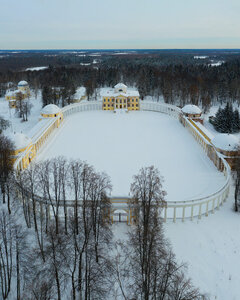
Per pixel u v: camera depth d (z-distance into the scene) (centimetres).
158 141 10369
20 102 13738
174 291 3325
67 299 3881
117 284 4050
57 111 12375
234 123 11769
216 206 6000
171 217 5631
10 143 7431
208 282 4122
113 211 5244
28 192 5203
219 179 7300
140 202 4856
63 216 5619
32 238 4903
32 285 3803
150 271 3678
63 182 5066
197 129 10588
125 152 9212
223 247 4800
